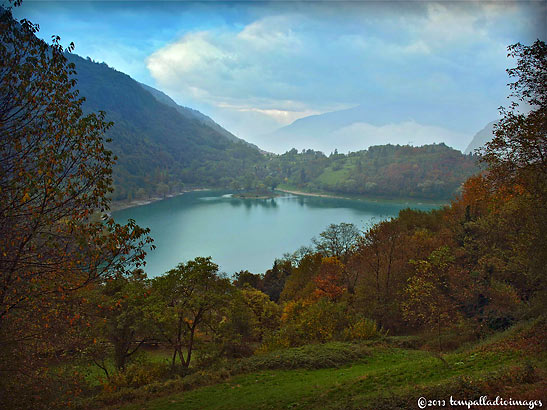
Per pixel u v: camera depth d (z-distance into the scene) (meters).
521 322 17.80
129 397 15.77
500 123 15.64
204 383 16.67
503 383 9.57
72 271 9.26
